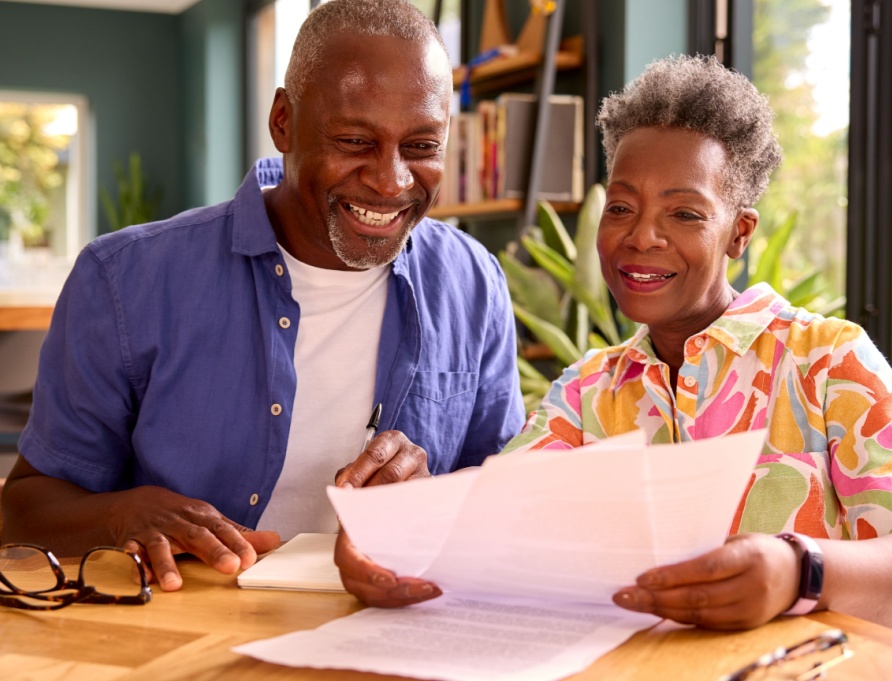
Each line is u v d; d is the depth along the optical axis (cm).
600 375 127
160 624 86
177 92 796
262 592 96
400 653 75
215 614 89
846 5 259
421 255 153
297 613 89
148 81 791
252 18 703
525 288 287
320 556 106
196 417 137
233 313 139
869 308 253
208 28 704
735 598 78
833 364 109
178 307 138
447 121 131
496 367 158
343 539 90
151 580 100
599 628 80
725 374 115
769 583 79
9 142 778
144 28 787
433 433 148
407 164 128
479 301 156
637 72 310
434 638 78
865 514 100
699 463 72
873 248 253
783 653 70
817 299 269
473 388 153
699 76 113
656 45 312
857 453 104
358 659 74
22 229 784
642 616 83
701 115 111
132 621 87
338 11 126
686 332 118
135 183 746
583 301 270
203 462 137
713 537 77
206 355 138
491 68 340
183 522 107
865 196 253
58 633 84
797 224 278
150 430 137
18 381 272
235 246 139
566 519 76
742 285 294
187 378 137
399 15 127
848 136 257
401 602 86
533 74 344
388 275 146
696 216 111
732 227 116
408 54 125
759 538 81
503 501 76
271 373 137
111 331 136
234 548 105
